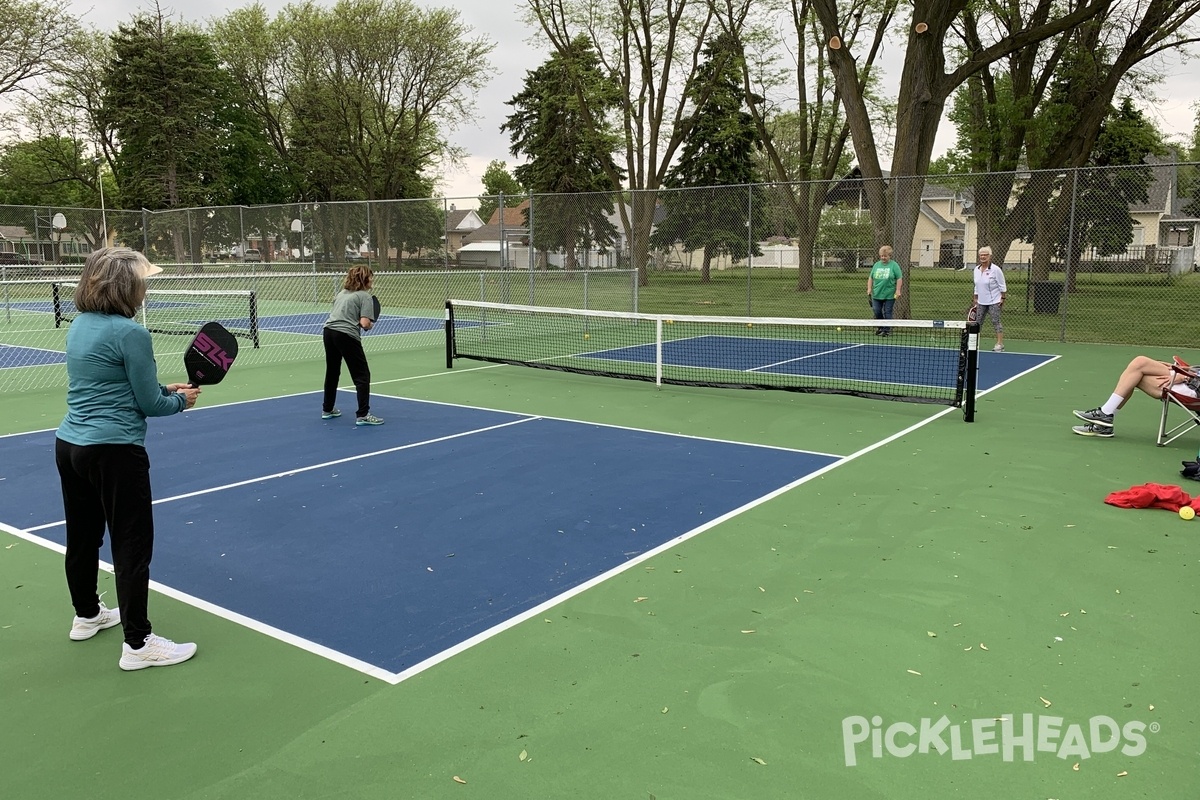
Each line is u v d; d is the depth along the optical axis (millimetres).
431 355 14891
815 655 3955
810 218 25188
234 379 12297
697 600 4582
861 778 3027
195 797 2959
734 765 3109
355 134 48906
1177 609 4430
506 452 7883
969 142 27562
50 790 3002
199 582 4871
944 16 17547
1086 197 22281
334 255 25672
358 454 7801
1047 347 15961
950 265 46625
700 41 29391
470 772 3082
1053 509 6125
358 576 4945
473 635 4188
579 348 15797
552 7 28812
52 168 48469
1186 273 34188
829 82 29828
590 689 3664
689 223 25109
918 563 5094
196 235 28750
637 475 7086
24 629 4320
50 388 11484
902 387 11352
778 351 15422
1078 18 17594
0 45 37781
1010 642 4074
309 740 3297
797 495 6504
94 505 3996
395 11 43625
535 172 44469
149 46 41031
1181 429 8234
